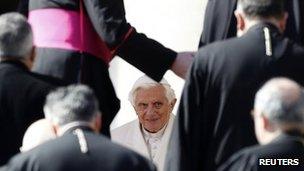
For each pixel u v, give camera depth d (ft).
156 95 64.64
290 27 57.82
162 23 66.90
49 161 49.34
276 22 53.93
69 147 49.62
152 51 59.00
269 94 50.52
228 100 53.26
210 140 53.67
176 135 53.67
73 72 58.54
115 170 49.44
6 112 54.75
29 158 49.49
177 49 66.59
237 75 53.16
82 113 50.42
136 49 58.90
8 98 54.85
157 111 64.80
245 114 53.11
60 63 58.49
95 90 58.90
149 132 65.26
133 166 49.70
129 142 65.46
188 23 66.59
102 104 59.21
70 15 58.90
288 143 50.57
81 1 58.85
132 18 67.51
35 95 54.95
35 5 59.57
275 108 50.37
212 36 58.80
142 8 67.31
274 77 53.16
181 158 53.52
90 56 58.90
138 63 59.16
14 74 55.06
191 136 53.57
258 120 50.85
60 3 59.00
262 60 53.26
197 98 53.57
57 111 50.44
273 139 50.72
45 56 58.65
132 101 65.10
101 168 49.42
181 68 59.16
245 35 53.78
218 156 53.42
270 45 53.47
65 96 50.67
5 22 55.36
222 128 53.31
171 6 66.80
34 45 56.34
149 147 65.26
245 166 50.93
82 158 49.47
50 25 58.95
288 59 53.42
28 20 59.67
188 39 66.54
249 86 53.11
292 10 57.82
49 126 52.65
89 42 58.90
